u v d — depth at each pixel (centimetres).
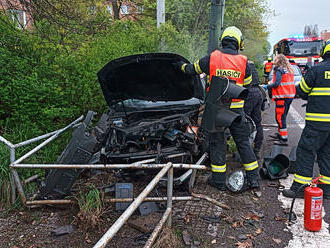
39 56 648
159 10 1004
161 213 382
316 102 404
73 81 604
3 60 566
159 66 465
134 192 441
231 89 398
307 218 352
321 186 436
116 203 385
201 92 532
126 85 505
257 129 589
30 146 504
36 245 328
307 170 424
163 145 479
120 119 497
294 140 719
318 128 405
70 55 642
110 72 470
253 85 567
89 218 349
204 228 357
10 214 385
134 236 341
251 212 393
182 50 970
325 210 403
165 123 464
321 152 435
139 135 454
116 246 323
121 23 889
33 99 544
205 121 424
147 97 536
